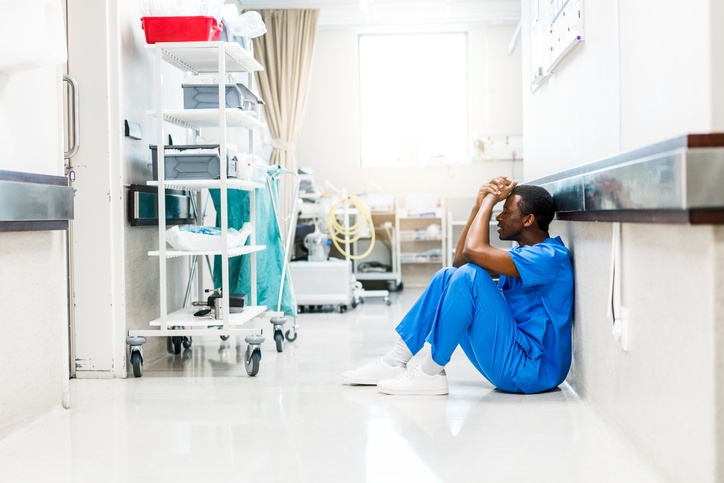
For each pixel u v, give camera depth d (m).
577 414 2.43
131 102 3.39
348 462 1.96
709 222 1.42
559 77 2.99
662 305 1.74
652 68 1.82
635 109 1.96
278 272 4.05
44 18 2.12
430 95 7.60
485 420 2.37
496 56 7.38
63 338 2.62
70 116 3.20
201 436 2.24
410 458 1.99
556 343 2.72
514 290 2.79
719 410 1.45
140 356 3.22
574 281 2.73
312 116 7.49
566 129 2.86
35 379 2.43
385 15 7.02
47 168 2.49
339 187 7.52
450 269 2.83
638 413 1.94
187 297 4.06
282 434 2.25
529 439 2.15
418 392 2.75
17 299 2.31
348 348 3.94
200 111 3.28
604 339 2.31
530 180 3.59
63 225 2.54
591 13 2.43
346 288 5.70
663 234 1.72
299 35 6.75
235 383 3.04
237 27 3.68
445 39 7.57
